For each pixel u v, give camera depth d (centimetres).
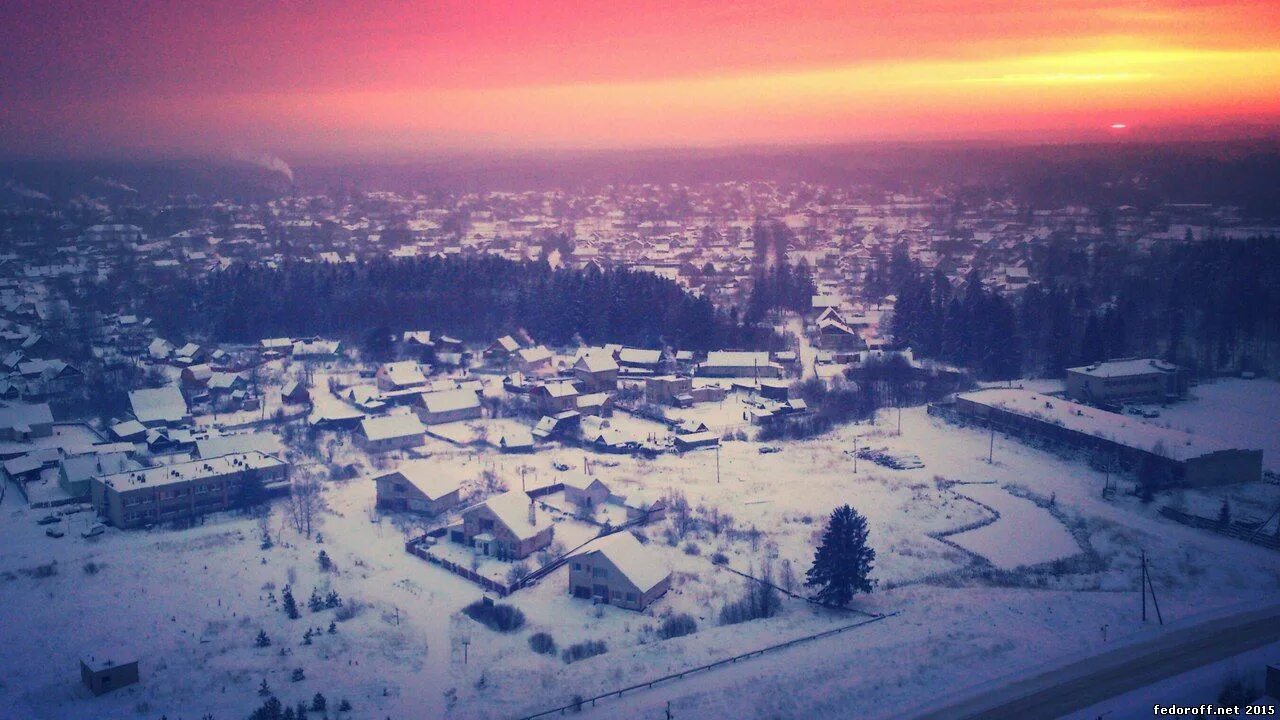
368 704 5644
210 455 10150
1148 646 6009
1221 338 14200
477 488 9825
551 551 8206
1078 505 9062
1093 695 5328
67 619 6819
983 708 5225
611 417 12825
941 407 12606
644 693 5631
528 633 6706
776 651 6147
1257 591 7031
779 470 10425
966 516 8919
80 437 11356
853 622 6650
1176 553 7844
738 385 13912
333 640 6506
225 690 5834
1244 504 8912
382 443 11162
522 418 12612
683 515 8888
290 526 8812
